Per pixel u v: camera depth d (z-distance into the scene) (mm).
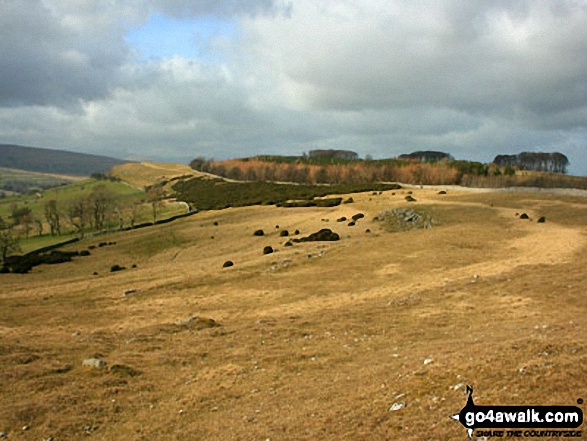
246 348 21344
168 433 13180
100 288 44562
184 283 42219
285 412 13555
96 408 14914
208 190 172250
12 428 13492
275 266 46219
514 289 28406
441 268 39812
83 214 118000
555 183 141375
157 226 108188
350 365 17875
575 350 13992
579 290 25875
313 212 98812
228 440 12148
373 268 41969
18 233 116625
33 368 18016
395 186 133125
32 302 39312
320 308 30188
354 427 11539
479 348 16141
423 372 14461
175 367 19109
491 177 153375
